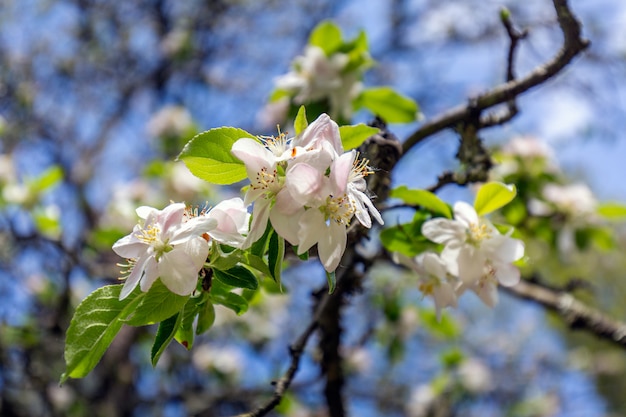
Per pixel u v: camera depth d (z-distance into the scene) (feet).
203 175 1.44
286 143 1.47
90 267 3.34
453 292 1.73
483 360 5.04
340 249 1.40
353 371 3.95
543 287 2.92
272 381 1.70
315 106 2.42
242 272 1.43
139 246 1.42
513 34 2.00
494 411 4.63
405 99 2.39
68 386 3.85
